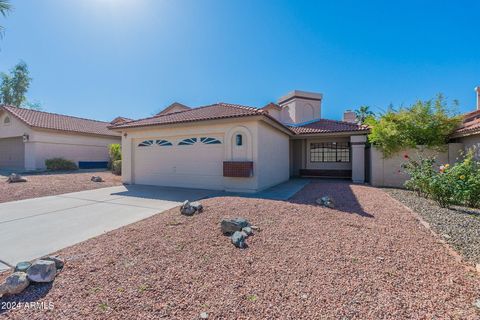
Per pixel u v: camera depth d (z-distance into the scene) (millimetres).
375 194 9703
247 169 9898
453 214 6410
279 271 3461
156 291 3002
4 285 2896
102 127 26047
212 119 10445
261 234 4887
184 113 13312
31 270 3154
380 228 5250
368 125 14742
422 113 12070
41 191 10750
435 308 2625
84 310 2656
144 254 4027
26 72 37750
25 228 5656
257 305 2721
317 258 3838
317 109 20125
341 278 3244
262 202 7602
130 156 13367
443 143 11930
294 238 4684
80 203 8422
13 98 36969
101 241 4664
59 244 4668
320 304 2719
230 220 5012
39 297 2885
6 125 21078
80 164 22188
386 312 2562
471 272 3402
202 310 2650
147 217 6488
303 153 18641
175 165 12125
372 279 3207
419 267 3535
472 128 9953
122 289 3041
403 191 10461
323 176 18016
